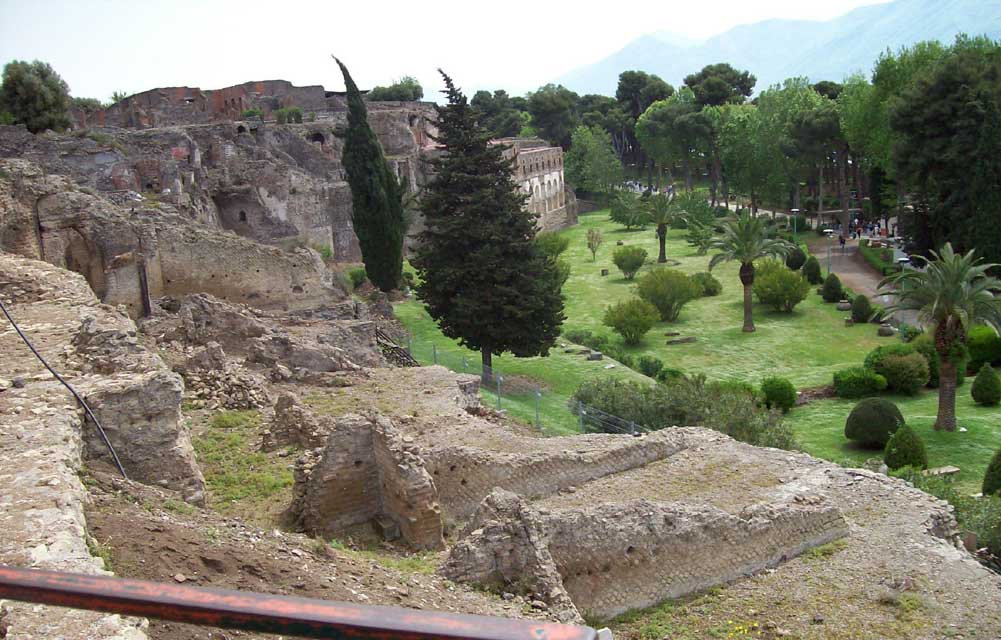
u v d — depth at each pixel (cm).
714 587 1808
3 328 2252
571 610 1470
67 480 1277
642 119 13800
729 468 2297
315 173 8362
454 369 4381
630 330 6334
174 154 6394
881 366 5012
